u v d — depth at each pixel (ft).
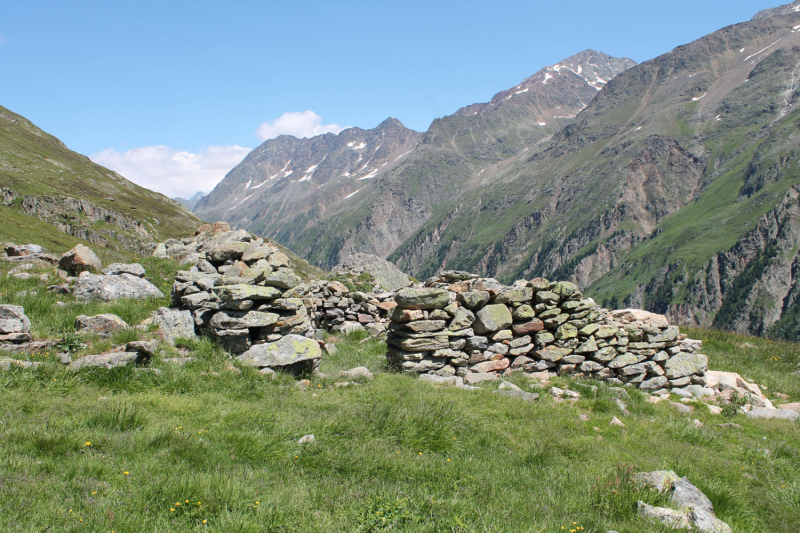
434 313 49.55
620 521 22.02
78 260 53.62
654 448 33.01
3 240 216.95
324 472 24.06
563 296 54.19
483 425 33.14
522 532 19.67
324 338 63.52
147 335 38.47
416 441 28.78
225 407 31.12
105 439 23.93
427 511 20.49
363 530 18.86
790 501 26.43
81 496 18.78
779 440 37.86
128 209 438.81
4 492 18.12
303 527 18.54
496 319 51.26
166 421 27.48
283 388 37.19
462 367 49.88
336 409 33.30
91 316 38.60
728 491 26.05
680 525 21.36
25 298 41.93
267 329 43.19
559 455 29.55
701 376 55.47
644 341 54.75
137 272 50.85
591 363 52.70
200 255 63.00
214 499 19.34
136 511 18.19
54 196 369.71
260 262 47.91
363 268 87.20
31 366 30.94
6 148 476.95
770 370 65.98
